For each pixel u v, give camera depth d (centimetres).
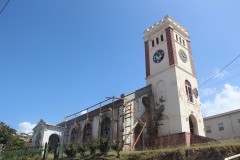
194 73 3872
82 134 3775
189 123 3359
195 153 1798
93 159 2216
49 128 3997
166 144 3022
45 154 2659
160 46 3894
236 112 4231
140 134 3055
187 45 4094
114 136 3091
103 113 3503
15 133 4534
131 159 2053
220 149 1700
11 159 2853
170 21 3916
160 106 3450
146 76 3894
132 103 3288
